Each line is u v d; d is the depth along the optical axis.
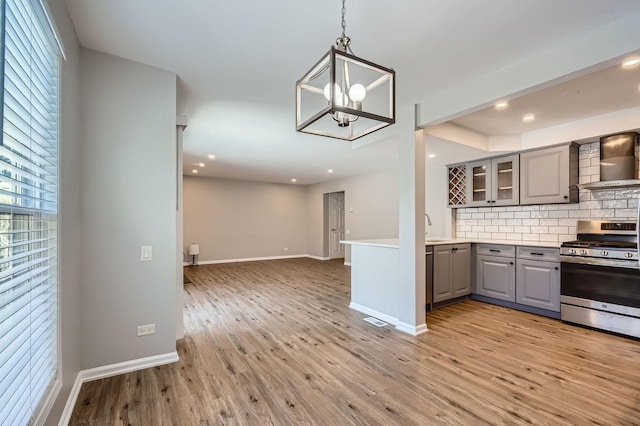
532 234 4.20
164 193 2.45
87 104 2.17
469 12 1.76
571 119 3.52
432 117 2.99
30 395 1.23
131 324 2.32
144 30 1.95
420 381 2.19
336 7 1.72
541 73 2.21
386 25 1.88
